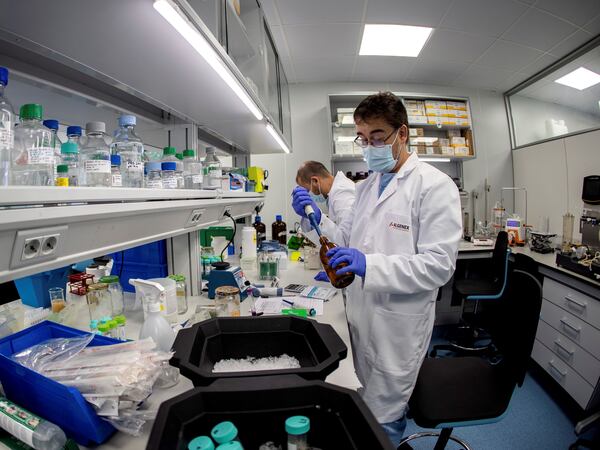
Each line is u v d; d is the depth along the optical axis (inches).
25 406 24.8
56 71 37.7
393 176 49.8
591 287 70.3
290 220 154.3
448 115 137.5
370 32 110.6
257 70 61.0
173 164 42.1
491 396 47.0
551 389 82.7
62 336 31.2
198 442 17.6
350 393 19.9
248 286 61.2
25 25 26.2
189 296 58.9
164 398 27.8
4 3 22.8
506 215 146.0
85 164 30.4
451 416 43.7
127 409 23.5
